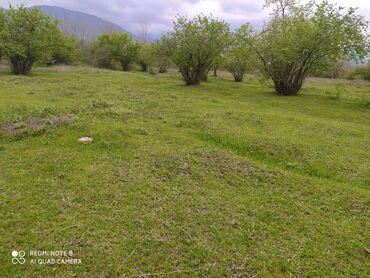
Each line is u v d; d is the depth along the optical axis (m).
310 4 22.78
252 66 25.11
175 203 6.20
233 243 5.19
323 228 5.77
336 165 8.77
